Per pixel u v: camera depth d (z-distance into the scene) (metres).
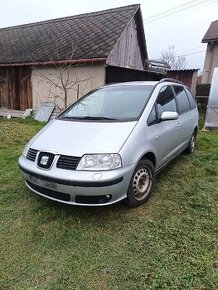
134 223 2.90
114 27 11.59
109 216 3.05
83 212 3.14
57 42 12.03
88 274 2.21
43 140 3.19
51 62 10.27
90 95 4.25
